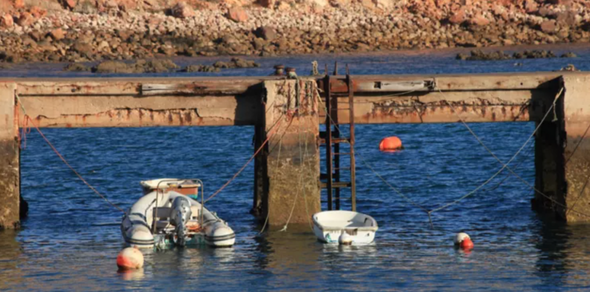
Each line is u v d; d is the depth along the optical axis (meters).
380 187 112.44
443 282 68.62
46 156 144.12
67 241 82.62
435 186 113.19
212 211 93.88
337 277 70.06
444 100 87.06
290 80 85.12
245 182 117.75
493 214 94.88
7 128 83.38
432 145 156.38
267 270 72.06
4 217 85.81
